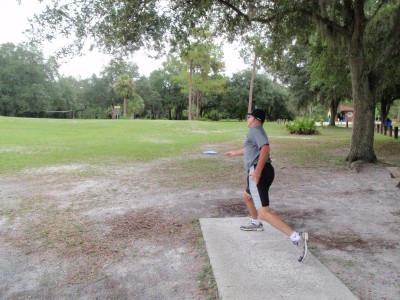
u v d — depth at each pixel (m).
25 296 3.20
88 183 7.95
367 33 12.70
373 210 5.77
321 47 14.77
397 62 13.41
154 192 7.07
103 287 3.33
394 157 12.21
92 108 75.81
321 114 59.50
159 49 10.70
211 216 5.39
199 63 47.12
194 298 3.09
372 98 10.47
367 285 3.25
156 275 3.53
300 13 11.33
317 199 6.49
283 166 10.38
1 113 63.56
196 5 9.84
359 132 10.55
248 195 4.48
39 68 64.88
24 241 4.46
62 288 3.33
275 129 30.89
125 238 4.53
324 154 13.12
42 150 13.59
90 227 4.95
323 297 2.97
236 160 11.56
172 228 4.86
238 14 11.55
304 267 3.54
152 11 9.62
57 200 6.45
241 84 61.06
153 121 33.22
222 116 66.81
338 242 4.32
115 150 13.90
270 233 4.52
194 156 12.60
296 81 31.80
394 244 4.27
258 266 3.57
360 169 9.53
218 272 3.44
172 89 72.00
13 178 8.45
